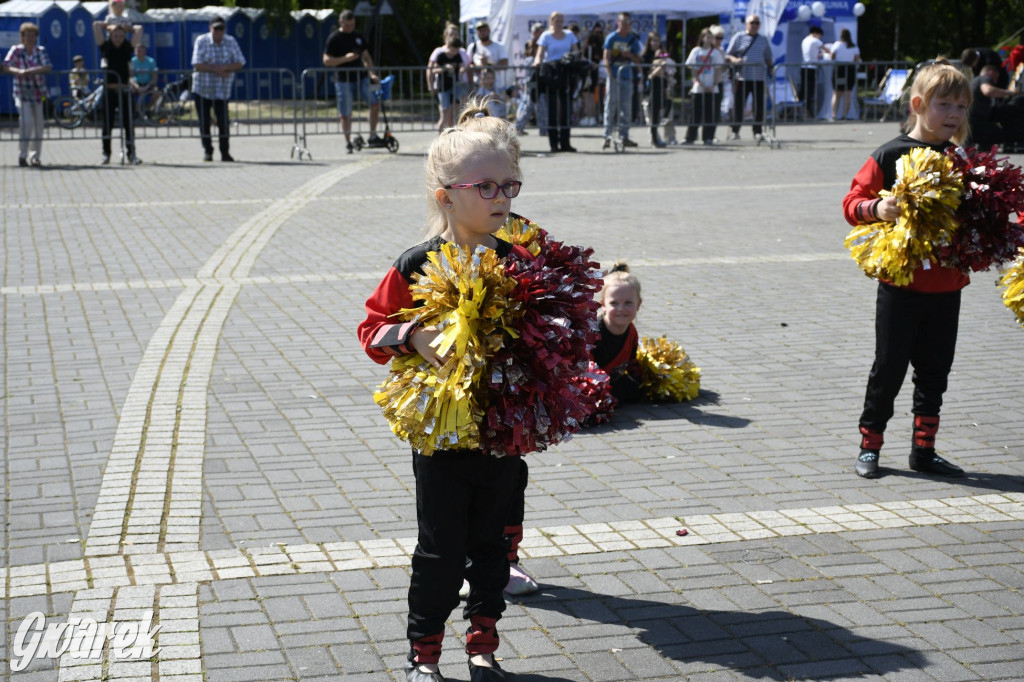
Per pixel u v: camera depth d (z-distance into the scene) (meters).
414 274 3.17
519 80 22.22
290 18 32.12
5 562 4.18
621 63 19.59
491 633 3.40
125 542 4.37
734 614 3.84
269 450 5.45
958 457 5.43
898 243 4.76
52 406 6.09
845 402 6.30
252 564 4.19
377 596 3.95
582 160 18.14
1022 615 3.83
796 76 23.08
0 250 10.53
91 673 3.43
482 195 3.17
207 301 8.56
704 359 7.15
